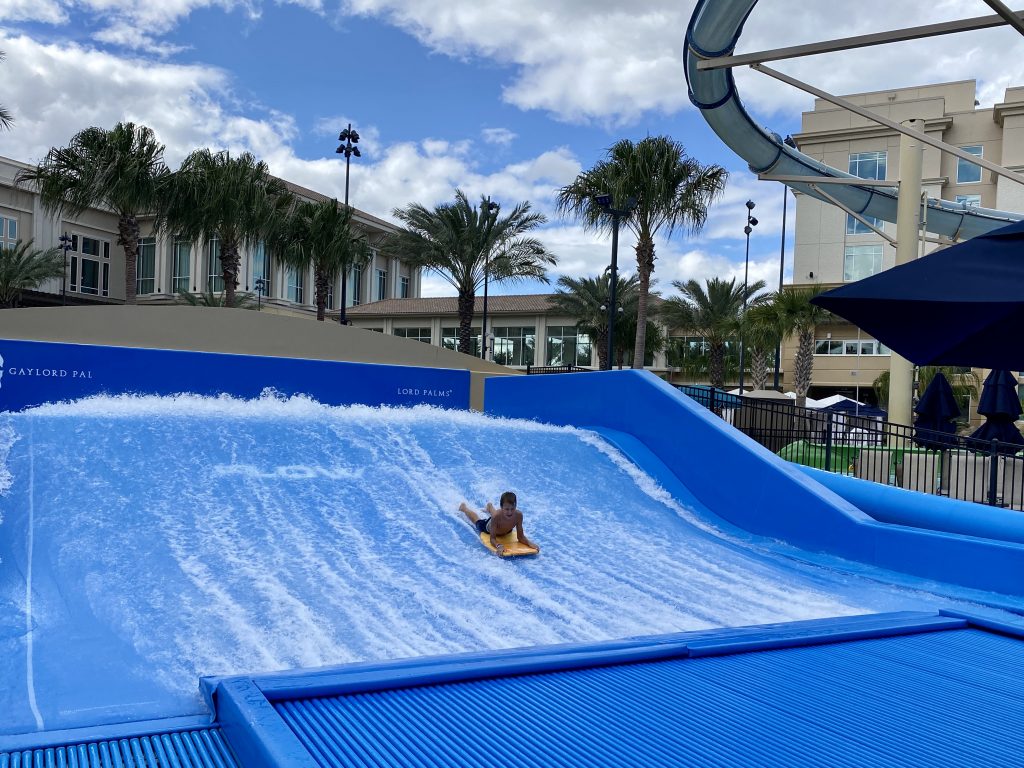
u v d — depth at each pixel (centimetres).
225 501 827
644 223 2805
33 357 1437
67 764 347
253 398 1681
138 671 483
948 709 429
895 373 1648
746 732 385
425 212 3459
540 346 5653
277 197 2981
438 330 5828
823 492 973
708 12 1330
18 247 4269
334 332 2000
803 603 745
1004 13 764
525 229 3525
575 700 422
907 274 337
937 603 744
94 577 626
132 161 2484
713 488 1120
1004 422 1402
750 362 5069
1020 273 313
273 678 417
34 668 474
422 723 380
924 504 934
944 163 4356
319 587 668
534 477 1108
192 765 351
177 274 5169
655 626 657
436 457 1102
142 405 1195
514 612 666
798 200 4709
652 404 1277
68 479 807
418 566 755
